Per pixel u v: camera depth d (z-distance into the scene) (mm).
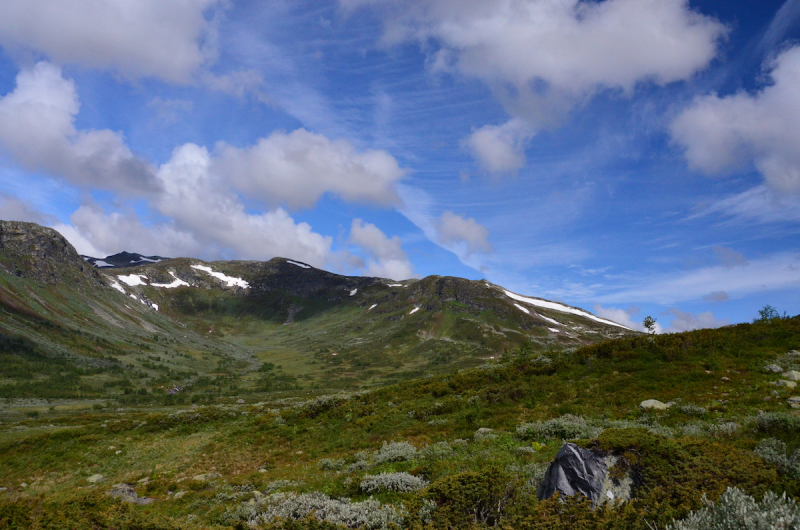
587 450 9641
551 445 16141
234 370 189625
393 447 19172
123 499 17859
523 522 8008
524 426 19359
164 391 131375
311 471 19047
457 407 27031
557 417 21594
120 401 114125
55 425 63844
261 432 30531
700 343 27109
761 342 25719
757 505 6922
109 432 36094
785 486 7914
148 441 33000
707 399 19734
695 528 6922
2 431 55844
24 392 108500
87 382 127625
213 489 18297
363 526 9867
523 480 10750
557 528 7742
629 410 20422
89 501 14062
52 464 28656
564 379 27594
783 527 6297
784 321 27984
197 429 35719
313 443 26562
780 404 17297
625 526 7590
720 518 6977
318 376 181875
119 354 165500
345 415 30875
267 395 129250
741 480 8312
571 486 9305
